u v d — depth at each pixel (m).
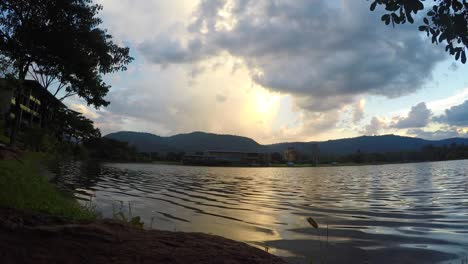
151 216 13.78
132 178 37.50
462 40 4.54
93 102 26.58
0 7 20.56
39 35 20.03
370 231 11.09
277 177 52.75
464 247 8.95
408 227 11.70
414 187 29.03
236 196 22.84
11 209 5.67
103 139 120.38
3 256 3.72
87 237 4.73
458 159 167.75
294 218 13.74
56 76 24.55
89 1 21.97
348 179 44.94
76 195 18.02
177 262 4.41
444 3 4.50
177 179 41.06
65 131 70.94
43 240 4.35
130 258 4.30
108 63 22.91
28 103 57.22
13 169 12.27
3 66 21.95
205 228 11.66
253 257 5.14
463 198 19.80
